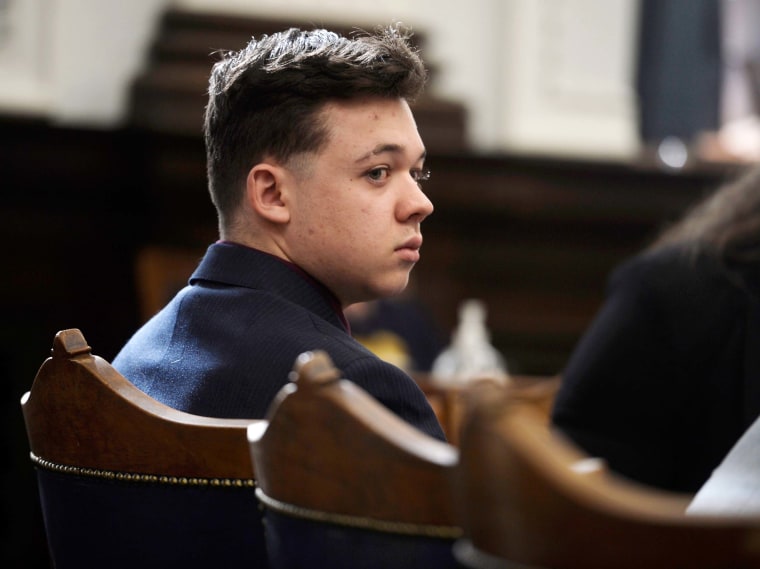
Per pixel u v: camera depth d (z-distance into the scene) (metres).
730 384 4.84
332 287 3.70
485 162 12.20
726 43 13.62
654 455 4.96
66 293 11.20
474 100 13.11
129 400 3.09
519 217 12.49
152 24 11.88
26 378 11.09
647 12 13.30
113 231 11.28
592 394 4.99
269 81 3.62
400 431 2.39
